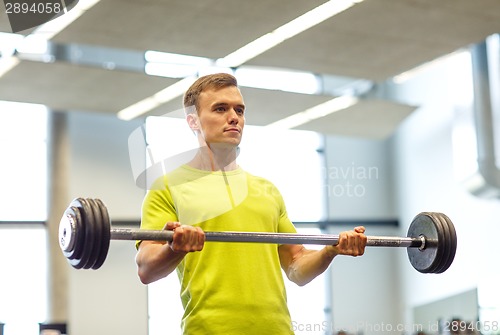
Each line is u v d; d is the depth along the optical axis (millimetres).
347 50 9344
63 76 9750
